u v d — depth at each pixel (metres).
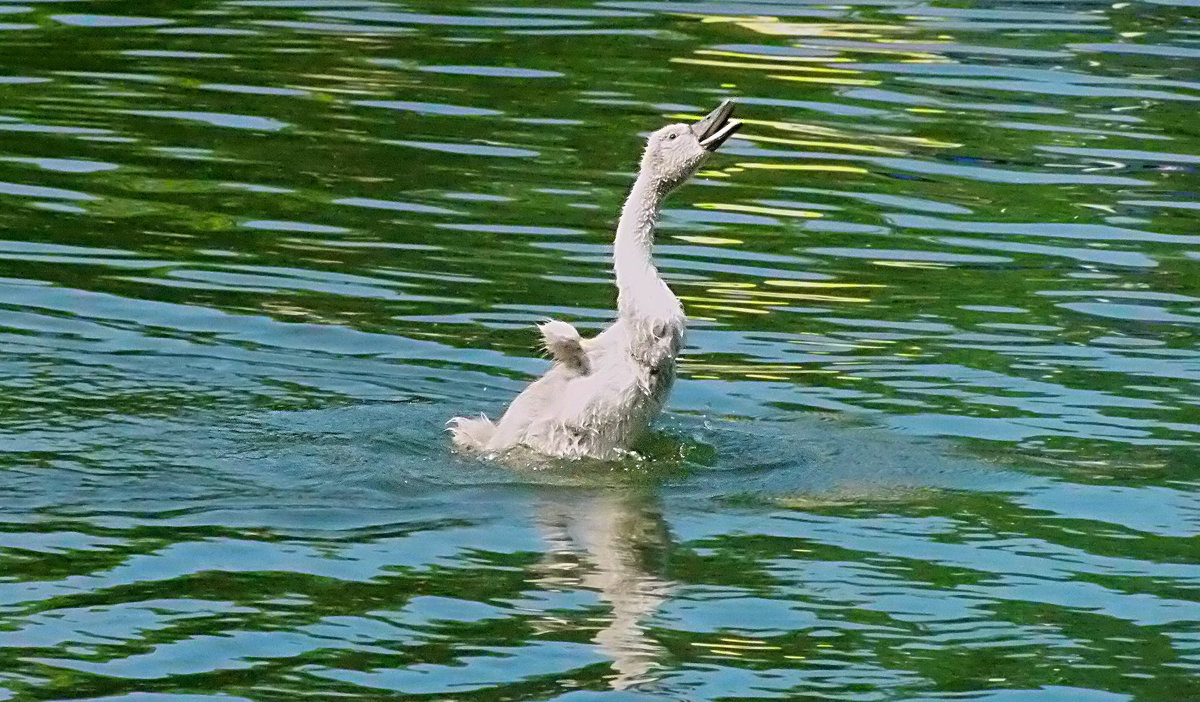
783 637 10.05
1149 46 24.45
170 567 10.65
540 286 16.28
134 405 13.32
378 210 18.09
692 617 10.27
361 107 21.28
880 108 21.61
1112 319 15.70
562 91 21.95
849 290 16.33
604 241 17.45
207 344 14.68
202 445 12.63
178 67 22.75
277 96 21.66
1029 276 16.77
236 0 26.31
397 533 11.28
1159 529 11.65
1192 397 13.97
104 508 11.45
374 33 24.55
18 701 9.06
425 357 14.68
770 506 11.97
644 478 12.44
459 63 23.12
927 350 14.97
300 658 9.62
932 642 10.05
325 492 11.91
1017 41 24.67
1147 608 10.52
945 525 11.68
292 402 13.62
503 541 11.23
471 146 19.98
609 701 9.27
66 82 22.00
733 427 13.41
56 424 12.84
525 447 12.82
